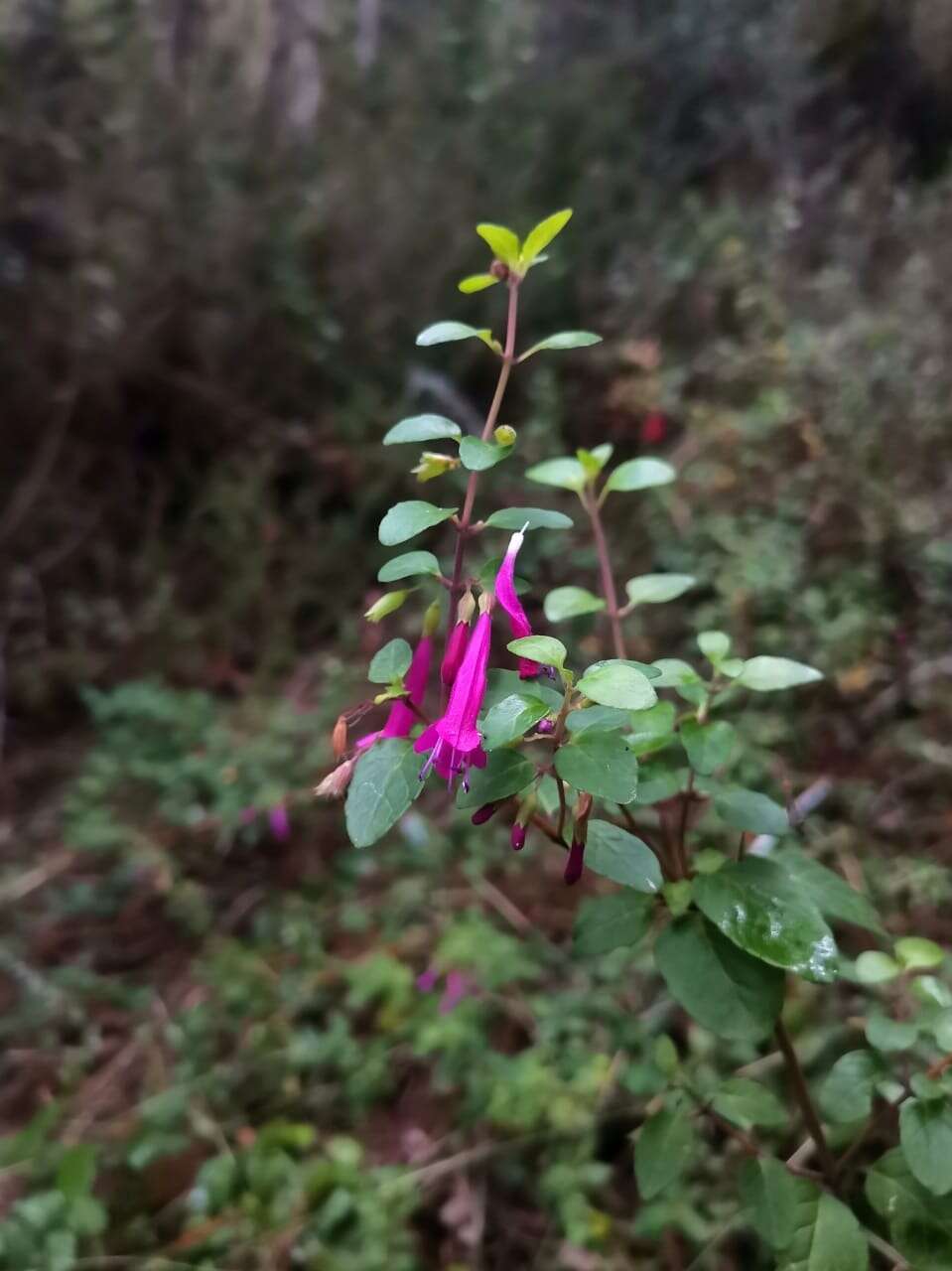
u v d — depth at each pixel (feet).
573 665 1.42
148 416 2.07
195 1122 1.06
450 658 0.60
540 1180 0.99
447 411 1.98
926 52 2.42
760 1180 0.69
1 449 2.02
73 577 1.99
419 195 2.13
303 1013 1.21
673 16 2.71
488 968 1.17
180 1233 0.97
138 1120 1.08
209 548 1.99
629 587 0.80
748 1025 0.63
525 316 2.06
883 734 1.37
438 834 1.40
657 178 2.50
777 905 0.63
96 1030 1.22
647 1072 1.00
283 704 1.66
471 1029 1.10
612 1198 0.98
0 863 1.50
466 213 2.14
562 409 1.92
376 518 1.95
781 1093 0.97
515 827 0.61
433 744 0.58
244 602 1.87
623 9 2.72
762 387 1.78
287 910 1.35
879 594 1.50
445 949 1.20
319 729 1.58
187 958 1.33
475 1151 1.01
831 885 0.70
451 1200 1.00
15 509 1.95
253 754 1.53
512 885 1.34
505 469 1.88
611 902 0.70
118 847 1.46
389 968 1.19
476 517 1.79
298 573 1.90
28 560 1.97
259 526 1.93
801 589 1.49
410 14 2.54
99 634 1.92
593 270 2.17
